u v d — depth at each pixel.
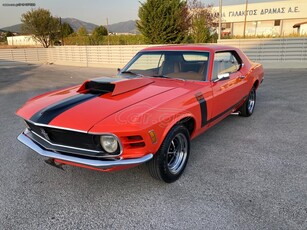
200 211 2.54
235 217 2.44
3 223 2.42
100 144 2.48
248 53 14.89
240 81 4.64
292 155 3.71
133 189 2.96
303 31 35.66
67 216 2.51
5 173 3.32
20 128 5.09
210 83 3.65
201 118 3.40
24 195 2.85
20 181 3.14
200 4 24.86
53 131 2.62
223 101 3.98
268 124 5.09
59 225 2.39
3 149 4.06
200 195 2.81
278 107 6.30
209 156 3.74
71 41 28.44
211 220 2.41
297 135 4.48
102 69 18.27
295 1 38.59
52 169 3.43
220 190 2.89
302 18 38.94
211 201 2.70
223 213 2.50
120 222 2.42
